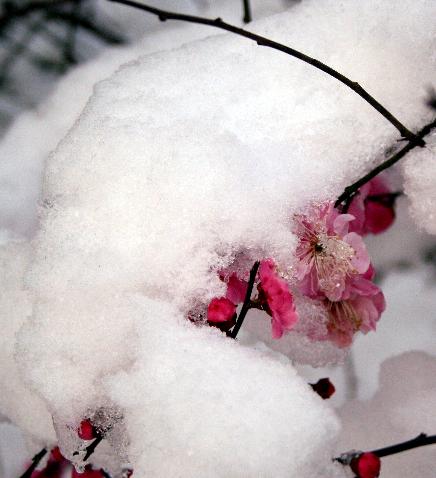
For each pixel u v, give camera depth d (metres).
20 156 0.61
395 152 0.44
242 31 0.42
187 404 0.38
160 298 0.41
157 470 0.38
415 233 0.63
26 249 0.44
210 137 0.41
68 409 0.40
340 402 0.60
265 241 0.41
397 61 0.43
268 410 0.38
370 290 0.43
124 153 0.41
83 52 0.70
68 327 0.40
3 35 0.68
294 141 0.42
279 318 0.40
